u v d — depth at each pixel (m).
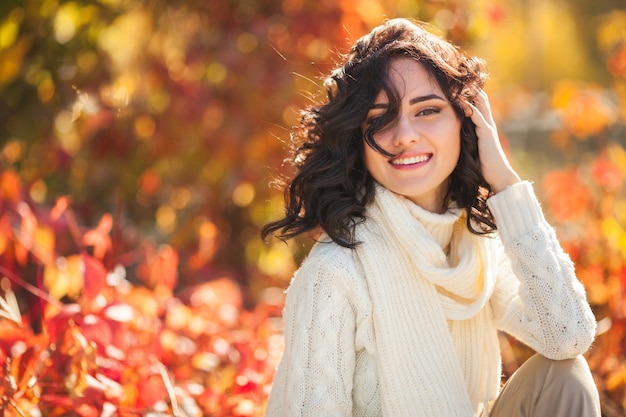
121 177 4.62
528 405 2.05
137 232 4.29
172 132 4.43
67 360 2.26
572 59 13.29
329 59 4.29
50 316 2.41
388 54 2.00
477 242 2.14
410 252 2.04
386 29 2.06
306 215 2.10
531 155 8.82
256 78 4.27
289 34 4.29
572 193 3.95
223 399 2.54
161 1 4.72
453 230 2.19
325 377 1.98
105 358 2.44
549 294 2.03
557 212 4.00
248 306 4.35
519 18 12.58
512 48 12.84
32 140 4.51
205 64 4.41
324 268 2.02
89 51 4.62
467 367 2.17
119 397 2.33
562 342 2.01
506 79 12.83
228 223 4.72
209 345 2.87
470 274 2.09
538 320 2.05
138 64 4.64
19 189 3.05
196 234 4.43
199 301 3.16
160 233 4.70
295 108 4.33
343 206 2.05
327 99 2.20
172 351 2.73
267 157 4.40
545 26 13.16
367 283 2.03
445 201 2.14
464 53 2.18
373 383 2.07
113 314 2.41
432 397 2.03
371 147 2.00
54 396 2.34
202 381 2.82
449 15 4.54
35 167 4.46
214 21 4.59
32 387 2.25
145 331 2.67
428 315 2.07
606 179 3.84
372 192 2.07
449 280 2.06
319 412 1.97
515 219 2.08
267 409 2.10
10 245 2.89
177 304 3.00
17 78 4.61
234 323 3.08
